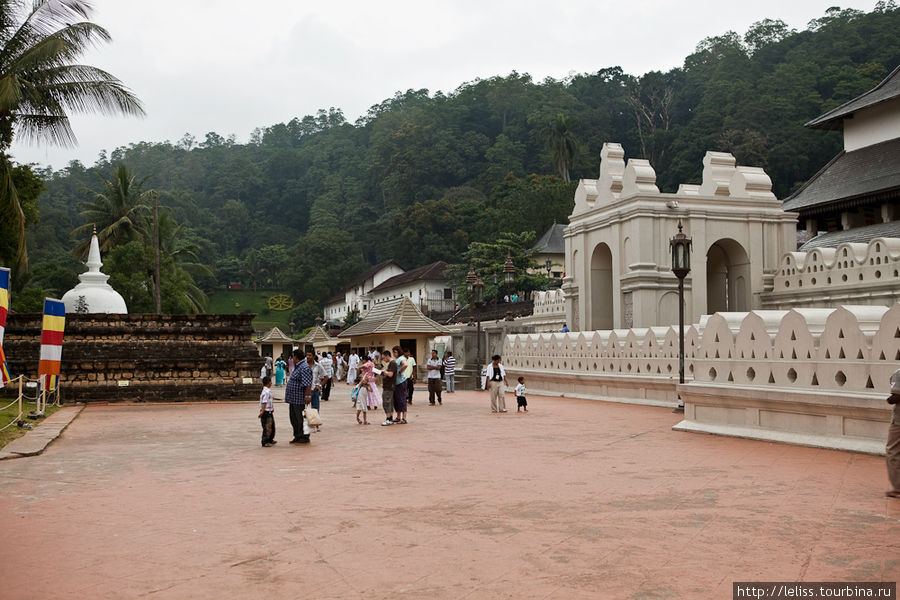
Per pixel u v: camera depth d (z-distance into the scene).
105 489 8.91
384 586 5.08
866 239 32.16
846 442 10.59
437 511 7.38
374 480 9.27
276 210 146.50
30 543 6.35
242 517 7.27
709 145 89.75
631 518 6.90
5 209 26.05
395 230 100.31
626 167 27.08
